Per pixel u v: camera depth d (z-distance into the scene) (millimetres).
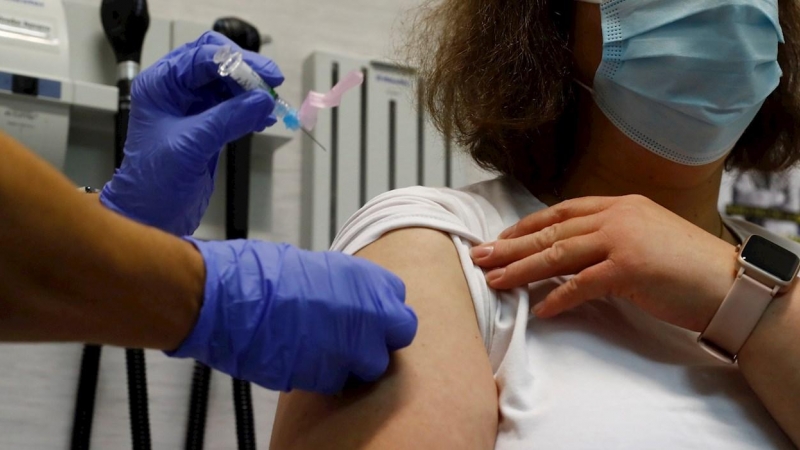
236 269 635
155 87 890
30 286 501
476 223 905
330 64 1521
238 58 850
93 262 519
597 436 741
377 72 1550
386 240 833
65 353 1275
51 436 1237
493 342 821
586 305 860
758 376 789
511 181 1022
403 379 707
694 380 812
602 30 952
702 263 815
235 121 833
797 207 1720
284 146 1500
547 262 834
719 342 806
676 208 1021
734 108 935
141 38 1311
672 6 928
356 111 1512
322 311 652
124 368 1302
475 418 707
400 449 660
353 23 1626
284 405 775
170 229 894
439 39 1114
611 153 999
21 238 488
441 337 745
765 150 1163
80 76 1318
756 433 783
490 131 1041
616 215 851
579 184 1030
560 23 1009
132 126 906
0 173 479
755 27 933
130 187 876
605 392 777
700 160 967
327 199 1465
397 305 694
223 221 1412
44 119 1199
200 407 1290
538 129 1033
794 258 800
